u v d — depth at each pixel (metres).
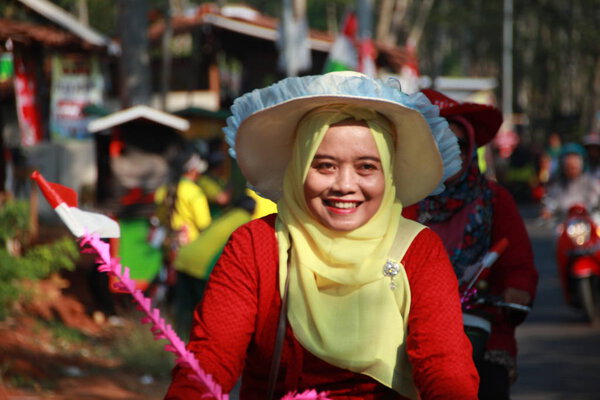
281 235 4.05
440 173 4.27
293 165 4.08
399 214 4.10
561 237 16.72
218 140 17.62
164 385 12.30
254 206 13.78
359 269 3.93
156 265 16.66
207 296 3.97
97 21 55.25
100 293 16.44
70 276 19.12
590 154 16.97
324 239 3.97
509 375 6.52
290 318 3.96
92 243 3.47
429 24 78.81
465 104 6.27
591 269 16.33
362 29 32.59
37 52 17.92
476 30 88.44
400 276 3.96
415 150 4.20
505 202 6.56
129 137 18.08
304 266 3.97
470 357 3.91
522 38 90.69
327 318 3.94
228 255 4.04
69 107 32.72
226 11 41.78
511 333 6.52
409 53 47.78
